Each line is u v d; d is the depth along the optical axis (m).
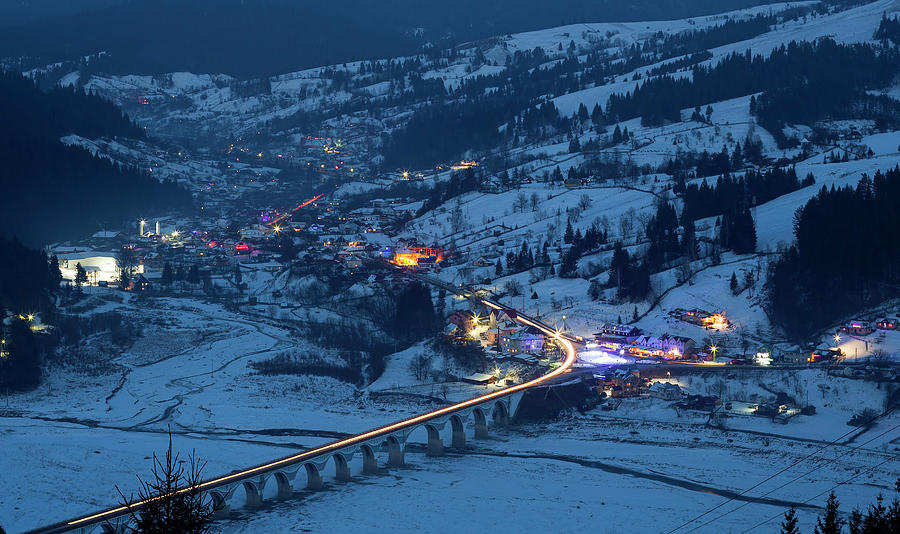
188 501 55.88
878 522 83.94
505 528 131.12
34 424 192.62
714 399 196.75
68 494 143.00
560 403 199.38
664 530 131.38
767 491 149.12
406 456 171.38
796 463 163.12
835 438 175.50
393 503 141.62
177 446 172.88
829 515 87.69
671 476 157.12
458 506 140.38
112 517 122.06
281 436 185.00
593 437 182.38
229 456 166.50
